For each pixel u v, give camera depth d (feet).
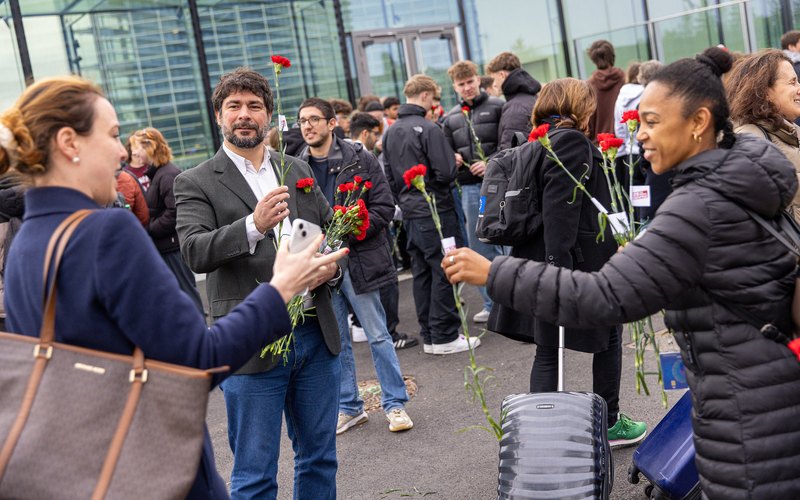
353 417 17.12
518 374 18.92
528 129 22.62
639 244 6.86
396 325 23.66
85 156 6.37
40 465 5.73
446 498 13.39
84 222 6.15
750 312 6.92
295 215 11.37
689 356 7.29
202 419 6.03
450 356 21.26
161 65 35.50
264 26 37.50
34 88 6.38
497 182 13.66
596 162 13.28
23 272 6.21
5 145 6.13
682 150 7.24
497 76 24.03
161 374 6.00
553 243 12.83
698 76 7.11
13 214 15.11
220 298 10.81
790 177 7.00
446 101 42.09
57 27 33.40
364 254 16.79
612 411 14.16
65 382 5.90
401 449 15.70
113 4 34.40
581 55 39.99
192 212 10.75
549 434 9.72
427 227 21.12
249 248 10.31
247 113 10.81
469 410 17.19
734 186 6.79
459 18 42.04
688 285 6.83
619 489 12.89
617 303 6.75
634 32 36.78
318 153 17.93
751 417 6.92
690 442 10.06
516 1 42.70
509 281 7.06
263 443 10.49
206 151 36.47
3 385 5.95
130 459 5.83
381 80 40.50
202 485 6.59
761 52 12.19
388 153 21.71
